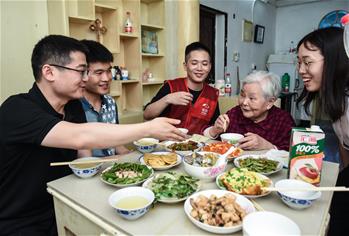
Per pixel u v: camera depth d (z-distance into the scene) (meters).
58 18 2.03
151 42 3.06
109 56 1.56
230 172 0.99
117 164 1.15
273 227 0.72
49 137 0.97
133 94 2.88
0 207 1.14
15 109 1.05
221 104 2.44
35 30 2.07
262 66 5.95
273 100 1.51
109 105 1.72
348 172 1.32
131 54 2.81
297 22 6.09
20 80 2.04
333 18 5.61
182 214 0.83
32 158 1.12
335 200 1.34
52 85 1.11
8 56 1.95
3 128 1.06
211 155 1.13
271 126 1.59
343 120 1.19
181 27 3.06
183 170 1.15
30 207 1.16
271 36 6.21
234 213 0.75
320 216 0.80
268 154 1.27
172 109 2.05
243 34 4.99
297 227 0.68
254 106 1.49
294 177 0.97
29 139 1.00
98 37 2.53
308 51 1.13
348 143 1.32
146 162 1.18
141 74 2.82
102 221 0.81
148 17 3.15
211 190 0.90
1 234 1.09
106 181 1.00
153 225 0.77
